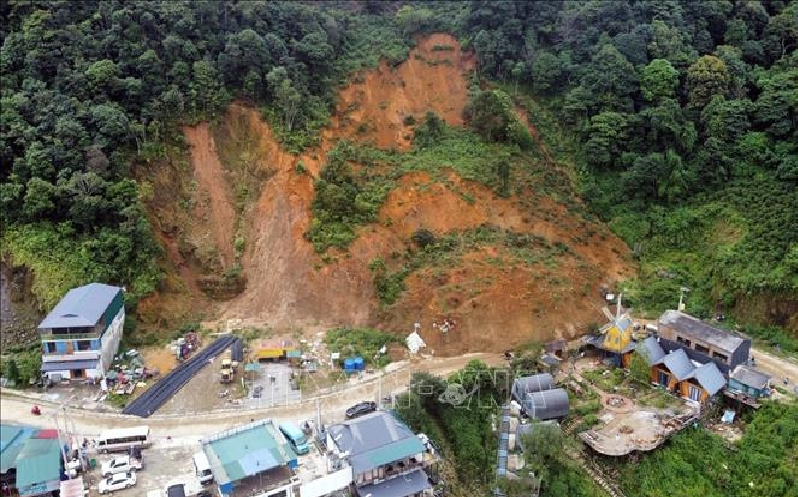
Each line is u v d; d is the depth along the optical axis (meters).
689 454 64.56
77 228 86.00
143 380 74.00
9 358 77.19
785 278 79.50
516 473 63.31
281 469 61.12
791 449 63.22
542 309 80.12
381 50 115.00
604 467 63.38
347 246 85.88
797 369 73.69
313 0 121.94
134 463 62.22
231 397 71.44
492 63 110.19
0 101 90.81
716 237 90.38
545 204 95.31
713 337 71.81
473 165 97.12
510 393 71.31
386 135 104.31
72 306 73.69
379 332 79.75
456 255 86.25
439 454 66.00
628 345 75.50
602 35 108.31
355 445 61.88
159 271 84.56
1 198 85.56
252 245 89.50
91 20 98.88
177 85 96.00
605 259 91.69
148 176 89.94
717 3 110.62
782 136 95.19
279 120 97.69
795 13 107.69
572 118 104.19
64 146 87.44
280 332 81.00
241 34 98.56
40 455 61.38
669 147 99.19
